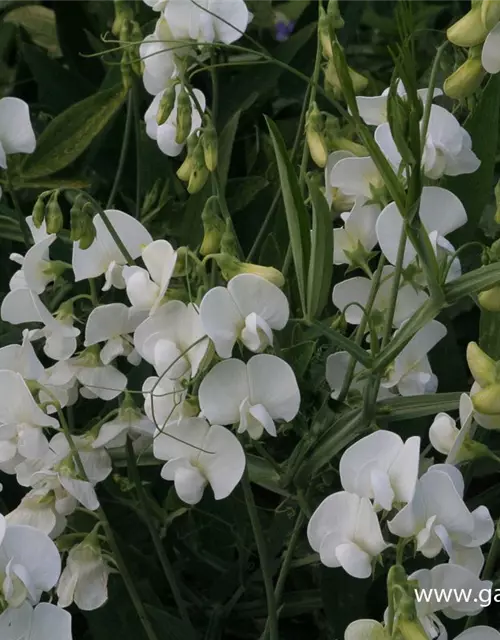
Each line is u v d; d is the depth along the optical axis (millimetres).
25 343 493
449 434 487
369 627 456
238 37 554
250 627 608
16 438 496
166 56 552
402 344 472
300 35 688
